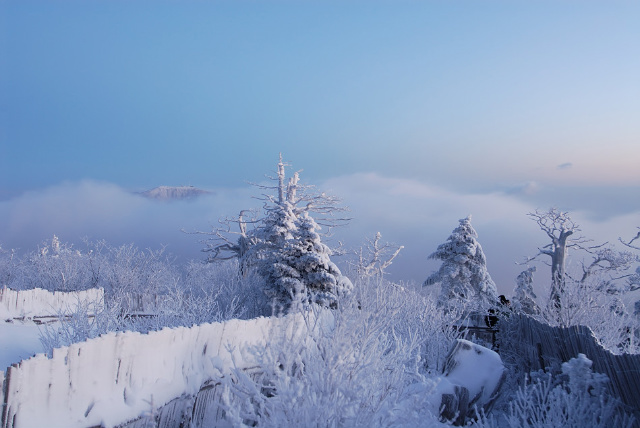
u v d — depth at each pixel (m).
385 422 6.65
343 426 6.41
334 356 6.82
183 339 7.56
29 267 31.25
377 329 7.55
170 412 6.89
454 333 15.71
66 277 29.38
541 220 32.22
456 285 29.94
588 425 7.57
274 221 29.70
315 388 6.66
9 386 4.98
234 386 6.83
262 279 21.88
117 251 31.66
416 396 7.07
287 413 6.25
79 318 11.61
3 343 10.82
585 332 9.55
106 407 5.87
